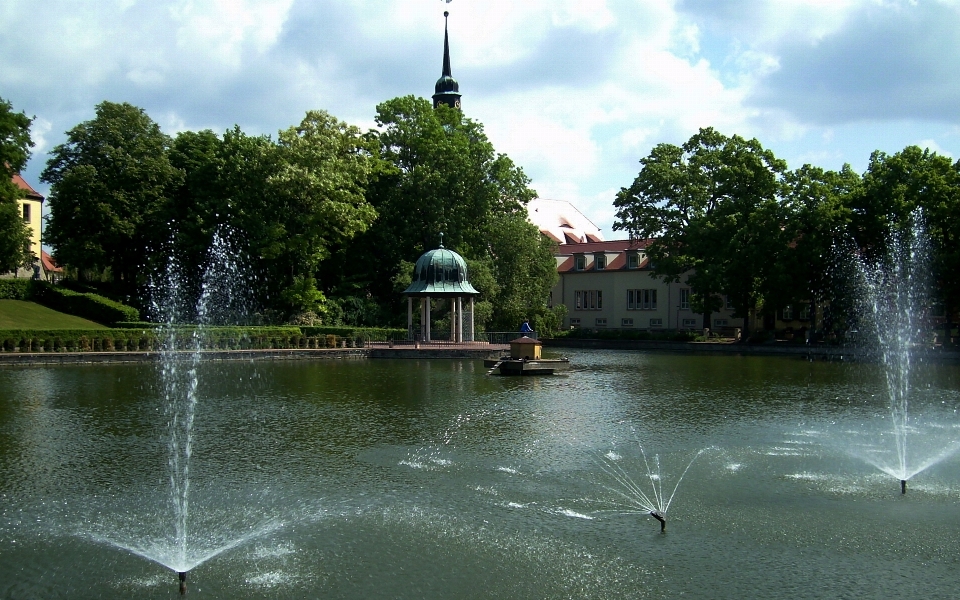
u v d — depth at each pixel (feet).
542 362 140.15
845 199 187.11
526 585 39.45
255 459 64.64
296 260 209.97
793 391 110.93
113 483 57.41
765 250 192.34
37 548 44.73
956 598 37.96
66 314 203.00
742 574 40.78
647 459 65.05
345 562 42.45
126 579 40.50
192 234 208.23
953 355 166.81
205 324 206.49
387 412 89.71
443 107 247.09
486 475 59.47
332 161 200.34
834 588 39.11
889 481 58.54
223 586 39.60
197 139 226.79
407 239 227.81
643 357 184.85
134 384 117.39
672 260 220.23
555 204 396.37
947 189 171.94
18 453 66.85
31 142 178.19
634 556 43.19
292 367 154.30
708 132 225.15
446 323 214.69
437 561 42.55
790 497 54.13
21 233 186.70
